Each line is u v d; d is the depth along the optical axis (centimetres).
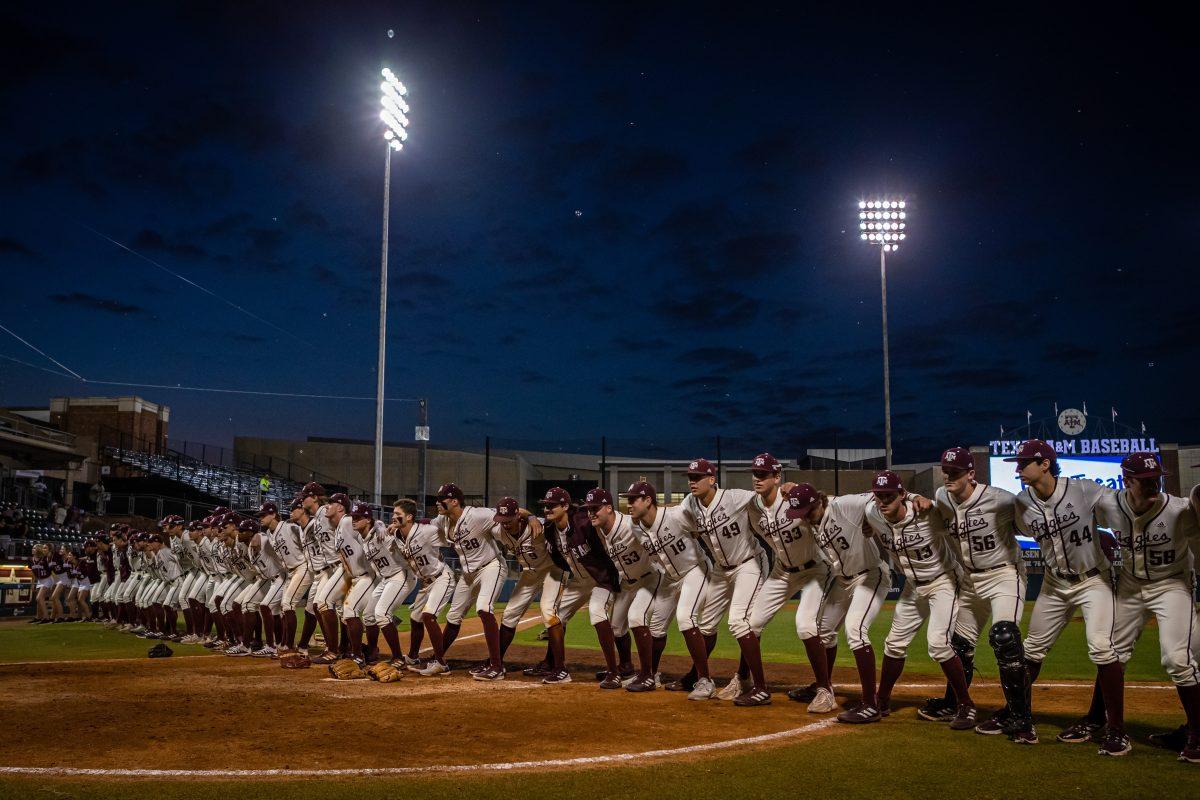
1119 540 649
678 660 1312
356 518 1134
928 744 665
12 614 2322
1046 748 651
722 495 874
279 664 1223
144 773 578
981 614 763
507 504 1020
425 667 1095
